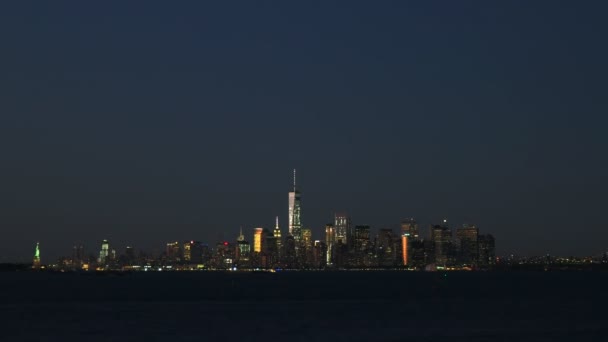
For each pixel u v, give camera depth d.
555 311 138.50
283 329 104.62
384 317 125.19
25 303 171.25
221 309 146.38
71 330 103.62
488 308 147.88
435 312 136.75
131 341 91.12
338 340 91.38
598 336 93.81
